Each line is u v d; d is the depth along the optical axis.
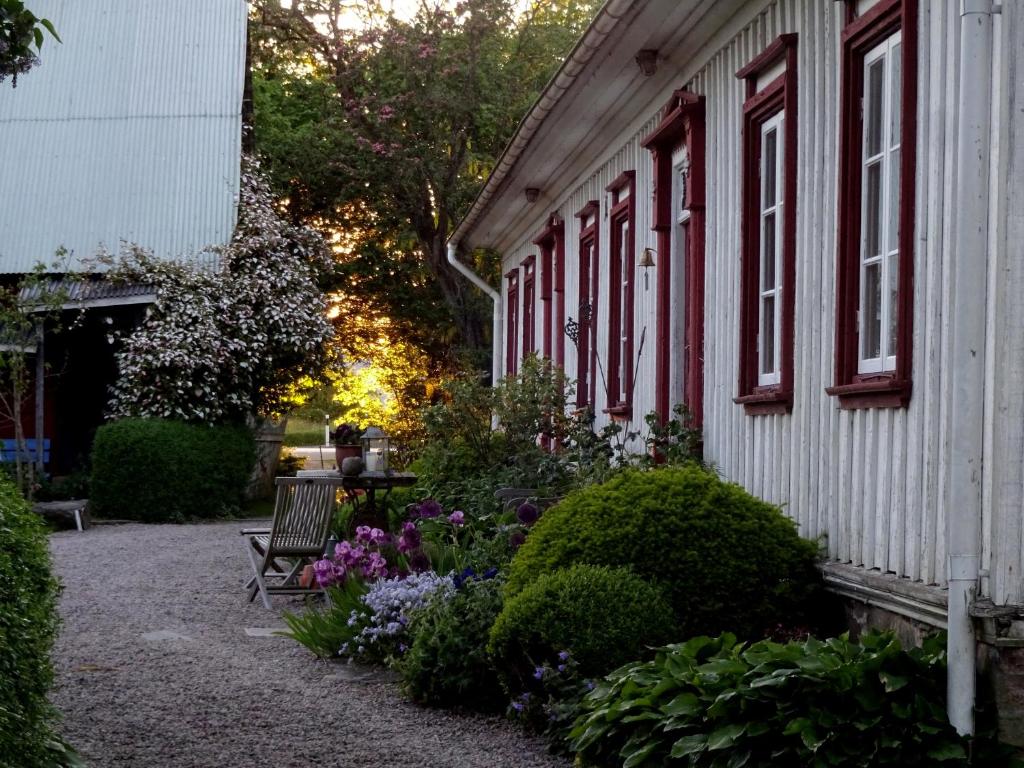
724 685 4.88
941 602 5.07
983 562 4.66
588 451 10.54
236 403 19.08
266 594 9.84
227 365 19.14
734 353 8.04
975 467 4.65
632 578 6.00
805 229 6.87
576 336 12.79
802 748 4.52
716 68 8.55
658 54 9.39
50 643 4.82
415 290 28.94
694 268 8.87
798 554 6.34
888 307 5.86
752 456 7.65
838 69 6.50
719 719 4.74
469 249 20.97
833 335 6.46
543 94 10.57
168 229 20.48
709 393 8.55
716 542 6.20
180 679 6.95
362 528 9.44
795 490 6.91
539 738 5.71
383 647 7.30
